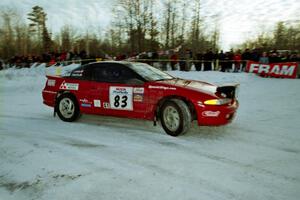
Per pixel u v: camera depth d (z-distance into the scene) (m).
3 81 15.71
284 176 3.63
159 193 3.21
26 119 6.93
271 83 12.82
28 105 9.05
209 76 14.61
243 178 3.57
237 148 4.66
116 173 3.72
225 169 3.84
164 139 5.12
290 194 3.19
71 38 50.28
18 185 3.47
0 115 7.48
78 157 4.28
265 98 9.54
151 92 5.48
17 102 9.77
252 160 4.15
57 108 6.69
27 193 3.28
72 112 6.48
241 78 14.16
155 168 3.88
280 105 8.29
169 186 3.37
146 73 5.90
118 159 4.20
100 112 6.15
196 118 5.44
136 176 3.63
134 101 5.66
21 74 18.34
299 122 6.32
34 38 53.38
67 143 4.97
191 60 16.38
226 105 5.19
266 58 14.73
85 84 6.30
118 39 27.23
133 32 23.20
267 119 6.64
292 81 13.07
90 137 5.32
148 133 5.50
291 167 3.90
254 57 15.29
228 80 13.86
